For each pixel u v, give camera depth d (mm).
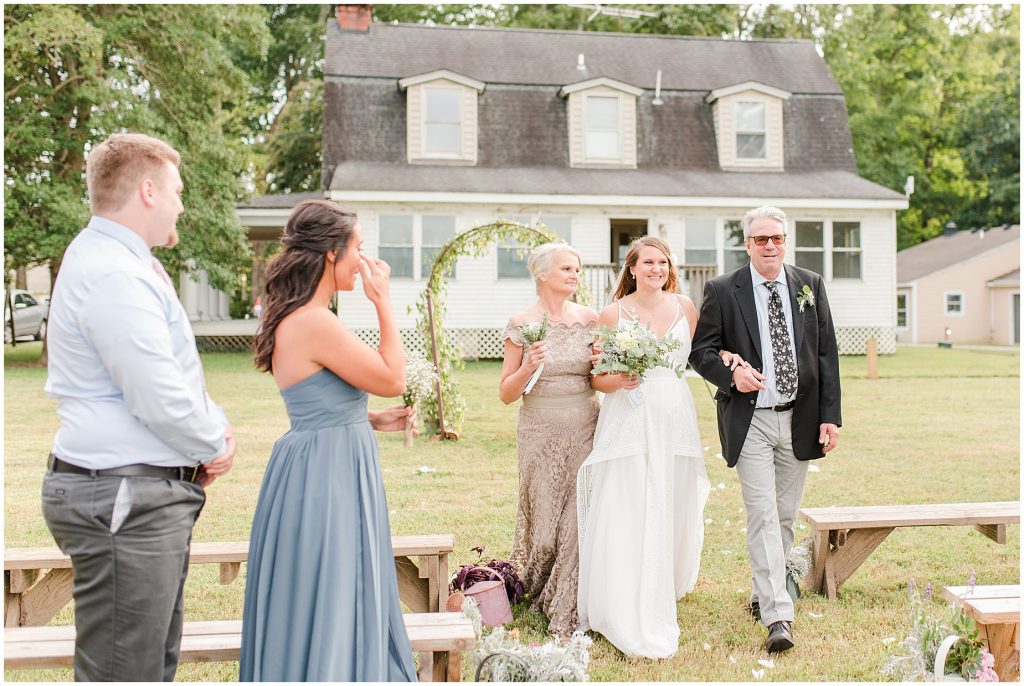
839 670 3439
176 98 17734
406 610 4371
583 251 18109
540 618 4035
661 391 3885
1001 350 23781
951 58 33594
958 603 3213
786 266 4004
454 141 18766
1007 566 4770
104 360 2244
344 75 18922
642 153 19516
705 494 4117
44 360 16828
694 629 3900
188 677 3512
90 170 2383
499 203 17625
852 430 9367
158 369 2244
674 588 3896
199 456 2387
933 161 34781
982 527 4523
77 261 2318
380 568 2773
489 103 19219
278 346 2721
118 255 2322
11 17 15414
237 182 18547
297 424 2746
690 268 17297
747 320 3863
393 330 2797
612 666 3502
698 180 18766
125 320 2229
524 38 20578
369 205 17500
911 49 32469
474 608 3584
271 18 31406
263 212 19375
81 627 2338
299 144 28703
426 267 17797
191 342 2488
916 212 36031
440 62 19594
